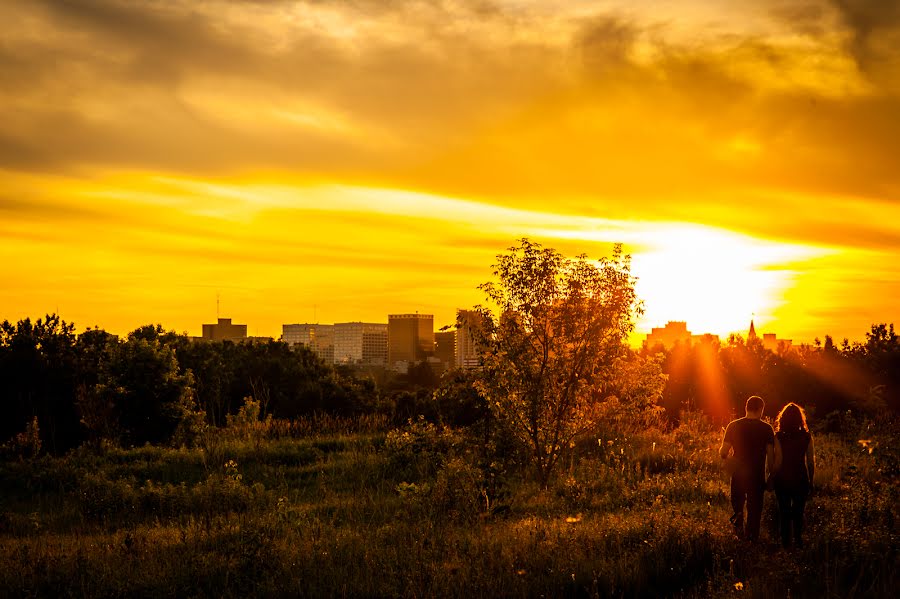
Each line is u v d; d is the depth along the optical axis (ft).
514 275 53.26
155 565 29.17
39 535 43.88
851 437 68.44
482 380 53.26
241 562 27.94
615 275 53.31
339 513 45.60
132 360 100.68
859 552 25.16
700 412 89.86
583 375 52.60
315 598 24.47
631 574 24.45
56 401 132.87
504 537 30.86
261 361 236.02
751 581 23.36
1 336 141.69
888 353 95.40
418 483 52.90
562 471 55.72
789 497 29.76
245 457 70.79
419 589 23.56
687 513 35.06
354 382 261.03
